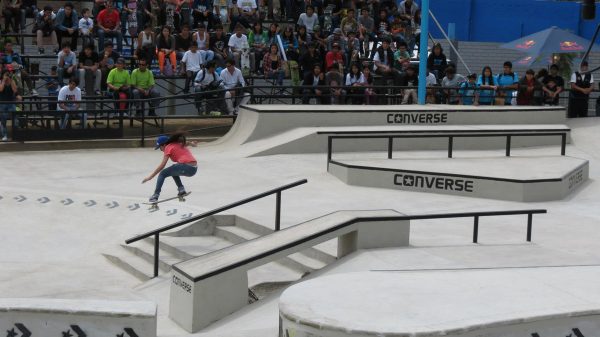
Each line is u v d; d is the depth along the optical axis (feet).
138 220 54.49
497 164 63.52
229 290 39.22
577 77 85.61
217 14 89.66
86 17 83.66
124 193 59.16
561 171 60.59
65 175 63.82
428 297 31.17
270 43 86.63
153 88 77.87
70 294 45.06
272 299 40.86
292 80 83.82
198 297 38.06
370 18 90.63
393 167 61.11
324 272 42.16
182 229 51.85
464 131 70.49
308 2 93.45
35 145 71.31
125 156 70.54
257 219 51.62
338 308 29.55
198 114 78.43
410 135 65.00
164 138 53.62
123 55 86.43
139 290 45.68
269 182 62.03
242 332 34.81
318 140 70.74
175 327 38.96
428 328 27.58
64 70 77.00
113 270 49.39
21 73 76.69
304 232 42.45
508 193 57.57
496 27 97.60
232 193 58.95
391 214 45.47
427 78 83.30
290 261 45.78
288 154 69.97
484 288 32.63
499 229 50.34
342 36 86.58
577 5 96.48
